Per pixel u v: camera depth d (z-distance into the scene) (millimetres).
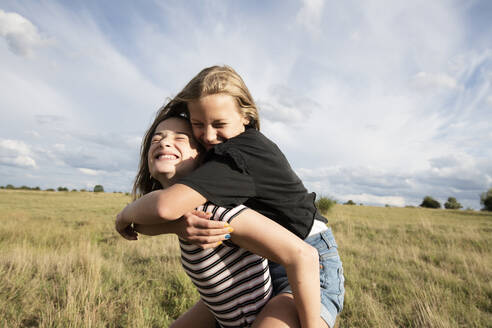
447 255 7633
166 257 6633
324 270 1481
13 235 10711
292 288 1126
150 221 1113
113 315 3514
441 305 4184
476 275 5879
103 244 9266
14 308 3592
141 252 7316
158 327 3422
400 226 14070
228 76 1496
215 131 1454
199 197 1127
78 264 5352
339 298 1433
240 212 1148
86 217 18531
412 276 5734
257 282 1279
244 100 1508
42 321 3320
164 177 1412
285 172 1392
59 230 12180
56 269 5121
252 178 1285
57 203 32688
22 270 4875
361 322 3688
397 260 7039
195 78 1495
